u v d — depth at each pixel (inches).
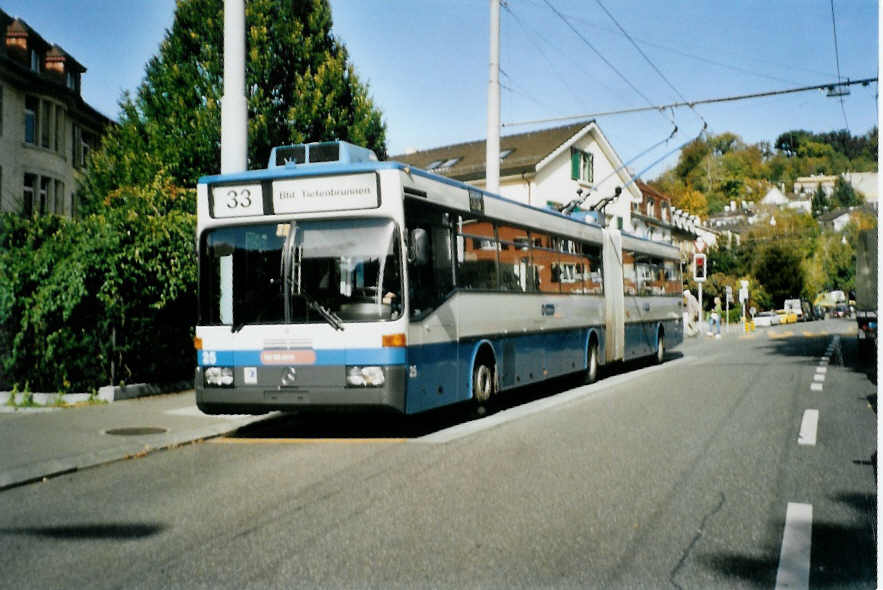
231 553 203.3
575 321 609.3
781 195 4982.8
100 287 495.8
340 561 195.6
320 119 833.5
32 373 497.0
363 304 363.6
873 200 5270.7
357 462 320.8
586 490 266.8
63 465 313.9
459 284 426.9
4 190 1119.6
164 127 815.1
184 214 562.3
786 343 1258.0
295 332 367.9
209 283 383.9
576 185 1739.7
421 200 388.5
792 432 381.4
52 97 1211.9
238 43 460.8
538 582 180.9
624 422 418.3
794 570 189.3
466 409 488.7
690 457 322.3
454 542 210.4
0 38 1137.4
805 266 3164.4
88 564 196.7
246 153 464.4
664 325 864.9
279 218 377.4
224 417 432.5
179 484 287.3
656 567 191.2
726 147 4709.6
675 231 2696.9
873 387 577.9
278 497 262.8
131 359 523.5
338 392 361.4
